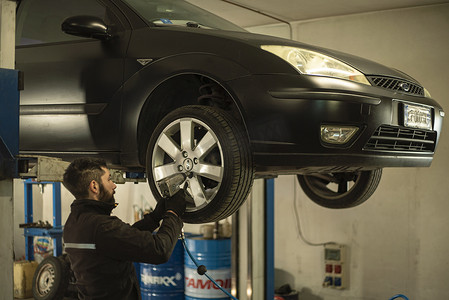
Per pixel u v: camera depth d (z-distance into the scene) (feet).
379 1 18.40
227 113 7.86
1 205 7.09
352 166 8.22
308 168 7.87
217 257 18.70
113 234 6.36
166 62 8.25
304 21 21.06
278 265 21.89
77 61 9.13
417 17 19.13
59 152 9.29
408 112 8.76
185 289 19.27
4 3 7.23
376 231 19.97
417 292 19.24
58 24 10.15
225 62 7.79
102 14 9.32
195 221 7.89
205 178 8.24
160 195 8.09
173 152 8.00
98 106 8.85
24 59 9.71
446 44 18.74
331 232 20.83
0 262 7.02
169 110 9.04
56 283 17.24
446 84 18.74
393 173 19.65
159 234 6.59
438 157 18.90
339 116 7.63
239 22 21.31
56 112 9.29
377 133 8.32
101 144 8.87
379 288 19.88
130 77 8.57
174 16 9.81
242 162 7.55
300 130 7.48
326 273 20.59
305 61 7.86
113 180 8.96
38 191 25.53
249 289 18.02
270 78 7.52
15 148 7.13
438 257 18.90
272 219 18.79
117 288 6.58
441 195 18.86
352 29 20.18
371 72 8.66
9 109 7.04
